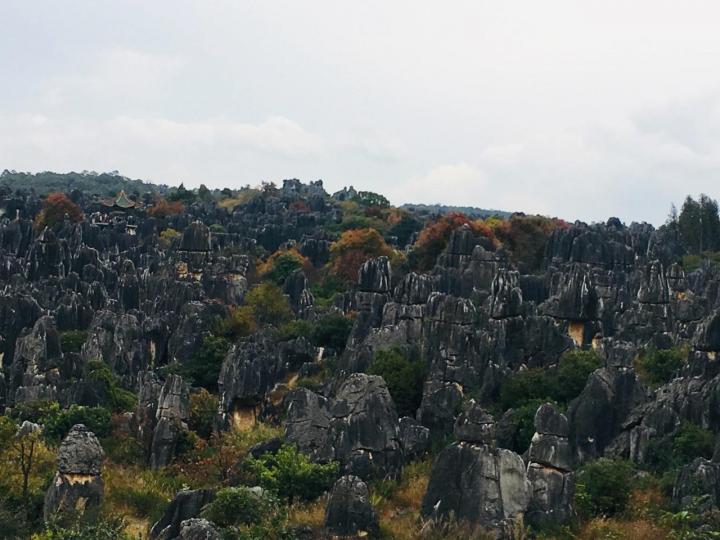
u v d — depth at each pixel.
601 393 66.06
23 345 90.81
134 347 103.19
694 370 67.38
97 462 56.00
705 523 50.97
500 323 83.19
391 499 59.00
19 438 64.19
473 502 53.16
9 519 52.44
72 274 129.25
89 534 49.44
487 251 119.31
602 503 55.78
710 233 175.25
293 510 56.97
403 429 67.94
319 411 68.50
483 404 74.44
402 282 93.38
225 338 104.44
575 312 88.50
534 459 55.09
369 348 86.81
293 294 140.75
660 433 64.06
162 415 71.25
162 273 142.25
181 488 61.38
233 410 83.56
